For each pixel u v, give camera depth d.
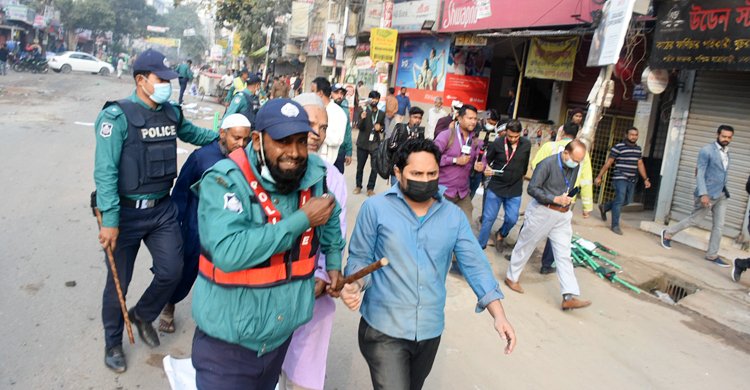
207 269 2.37
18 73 33.22
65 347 4.20
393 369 2.84
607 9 8.70
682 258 8.27
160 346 4.36
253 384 2.53
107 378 3.87
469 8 14.75
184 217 4.38
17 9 47.94
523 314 5.84
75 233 6.64
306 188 2.45
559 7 11.70
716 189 7.96
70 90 25.11
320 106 3.32
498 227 8.98
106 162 3.60
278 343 2.52
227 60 64.12
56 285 5.24
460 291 6.21
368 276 2.85
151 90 3.69
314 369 3.13
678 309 6.52
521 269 6.43
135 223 3.84
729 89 8.62
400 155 2.85
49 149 11.16
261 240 2.20
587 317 5.96
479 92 16.70
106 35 75.19
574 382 4.55
